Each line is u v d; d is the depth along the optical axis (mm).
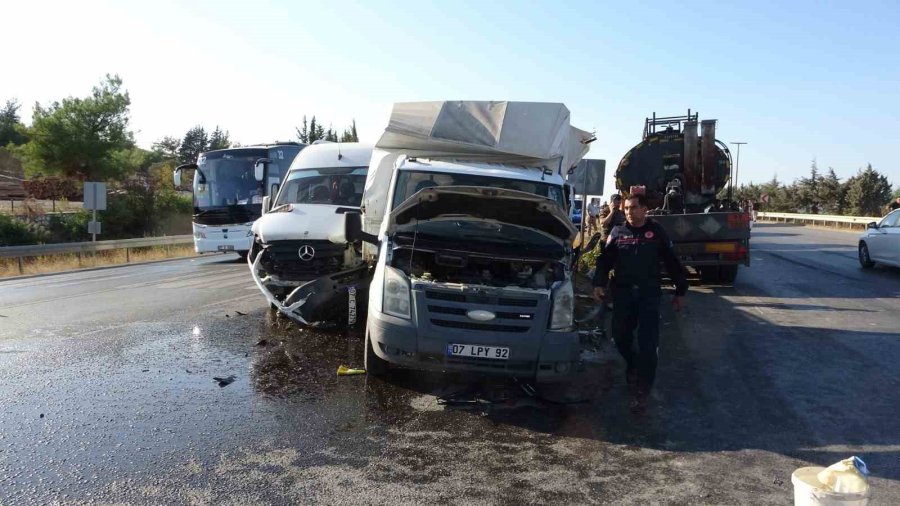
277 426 5422
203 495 4137
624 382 6891
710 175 14375
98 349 8094
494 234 6699
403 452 4906
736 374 7152
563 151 8539
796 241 29484
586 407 6062
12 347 8195
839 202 56094
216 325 9617
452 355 5945
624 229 6219
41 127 37750
